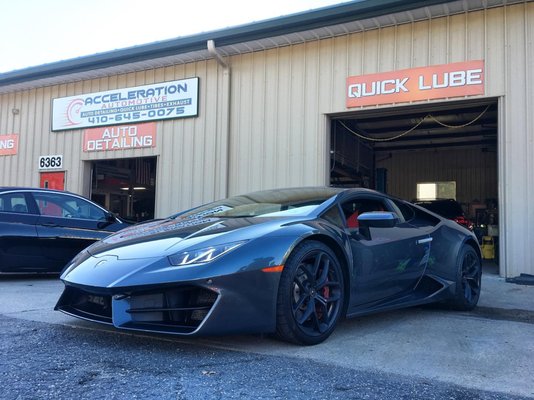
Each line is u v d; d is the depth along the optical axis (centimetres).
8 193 634
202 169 1009
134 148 1100
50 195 669
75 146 1183
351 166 1247
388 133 1356
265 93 952
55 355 305
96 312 338
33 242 631
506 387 268
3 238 608
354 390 258
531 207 716
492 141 1498
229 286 294
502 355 328
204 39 945
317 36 893
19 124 1273
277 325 318
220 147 990
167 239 337
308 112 905
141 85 1095
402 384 269
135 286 295
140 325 299
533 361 315
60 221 660
